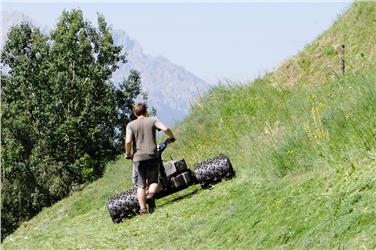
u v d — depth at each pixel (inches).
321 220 662.5
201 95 2146.9
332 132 938.1
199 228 913.5
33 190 6648.6
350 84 1255.5
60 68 6540.4
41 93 6614.2
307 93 1603.1
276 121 1428.4
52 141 6471.5
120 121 6633.9
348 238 593.3
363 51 1887.3
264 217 781.3
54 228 1551.4
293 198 781.3
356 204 642.8
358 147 821.9
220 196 1078.4
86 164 6205.7
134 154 1186.0
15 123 6456.7
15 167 6515.8
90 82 6520.7
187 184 1250.0
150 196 1190.3
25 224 2138.3
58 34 6722.4
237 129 1704.0
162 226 1058.7
